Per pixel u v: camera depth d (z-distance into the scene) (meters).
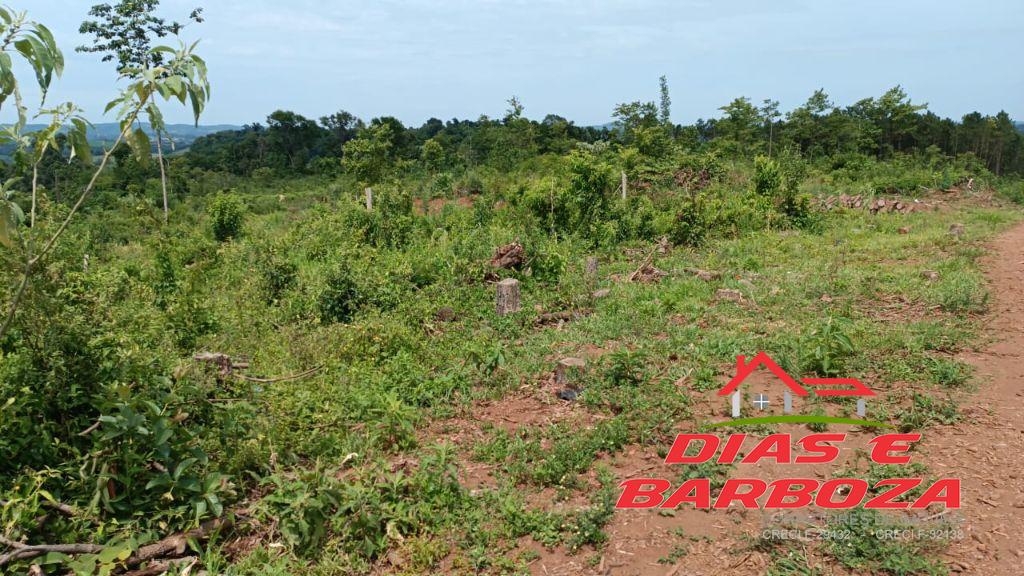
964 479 4.50
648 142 32.84
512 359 7.38
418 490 4.41
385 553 3.94
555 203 16.44
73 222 17.42
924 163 37.38
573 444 5.12
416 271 11.25
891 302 9.35
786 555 3.78
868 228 17.62
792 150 36.44
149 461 4.19
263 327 8.30
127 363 4.41
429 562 3.83
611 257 14.20
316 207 20.88
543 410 6.05
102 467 3.81
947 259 12.32
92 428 3.99
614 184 17.17
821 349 6.68
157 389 4.32
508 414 6.00
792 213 18.28
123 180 34.44
